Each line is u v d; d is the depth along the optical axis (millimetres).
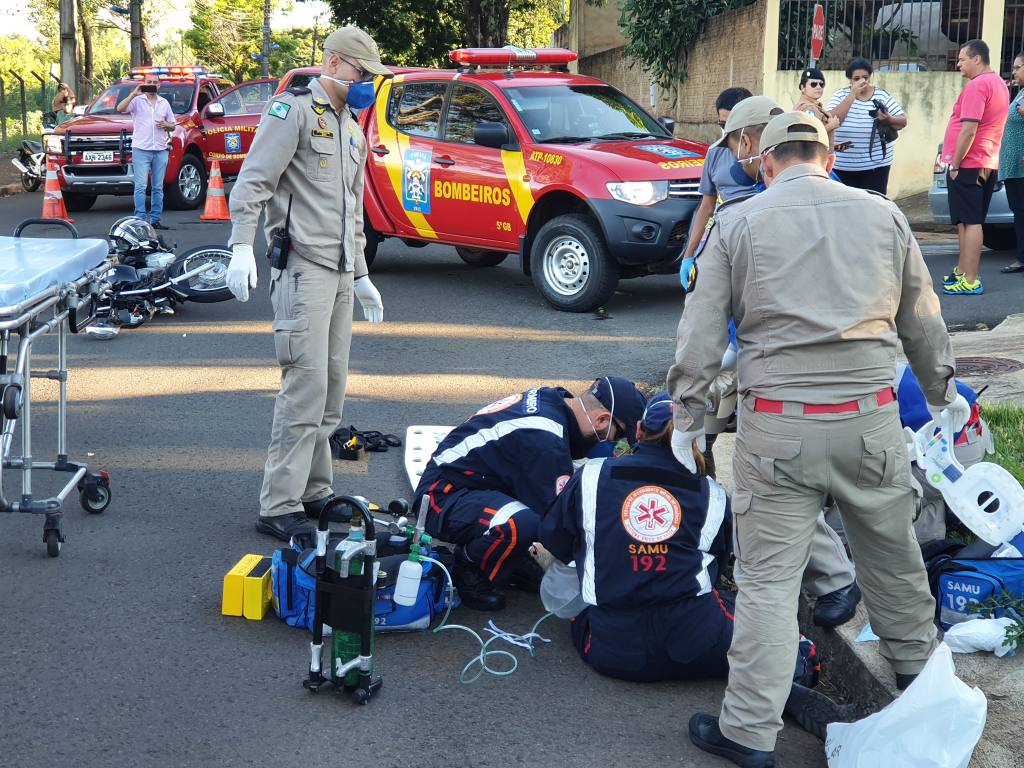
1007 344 7645
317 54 77875
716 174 6625
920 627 3473
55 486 5586
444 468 4422
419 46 34031
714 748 3348
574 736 3469
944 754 2863
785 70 16062
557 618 4344
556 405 4438
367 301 5359
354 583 3553
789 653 3201
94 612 4230
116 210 18328
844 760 3109
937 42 16078
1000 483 3889
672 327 9148
